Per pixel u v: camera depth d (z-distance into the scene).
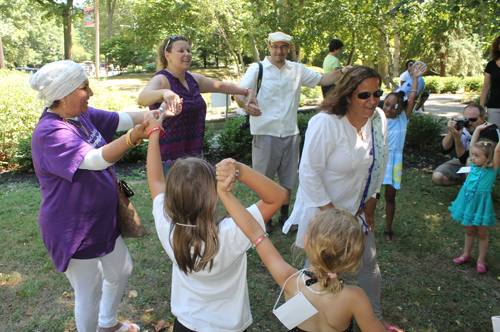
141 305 3.19
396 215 5.02
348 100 2.40
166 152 3.02
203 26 17.61
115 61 40.22
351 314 1.66
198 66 39.69
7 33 40.91
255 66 4.22
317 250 1.59
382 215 5.04
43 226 2.12
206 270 1.71
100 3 48.44
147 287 3.43
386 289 3.44
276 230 4.59
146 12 22.59
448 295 3.37
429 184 6.17
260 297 3.32
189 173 1.63
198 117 3.14
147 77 34.12
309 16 14.84
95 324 2.34
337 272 1.60
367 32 14.34
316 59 32.31
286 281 1.70
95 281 2.27
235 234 1.69
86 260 2.20
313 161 2.47
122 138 1.96
